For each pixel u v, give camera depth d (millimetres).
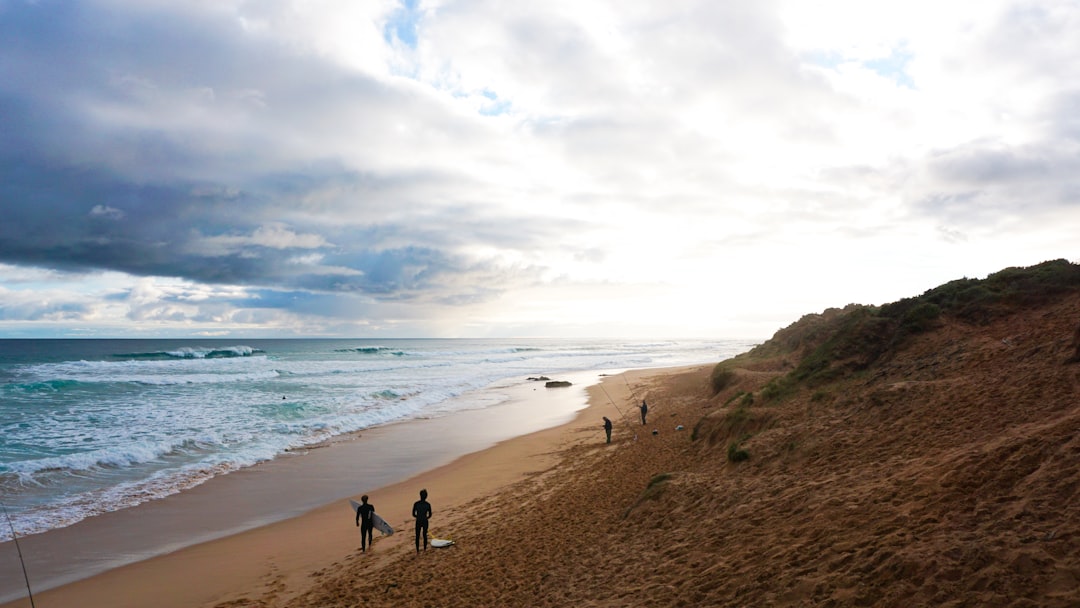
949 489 6938
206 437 24406
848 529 7090
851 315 20922
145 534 14094
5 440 22922
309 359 79375
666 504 11828
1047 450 6785
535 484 17328
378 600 9922
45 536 13859
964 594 4848
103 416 28578
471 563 11188
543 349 132125
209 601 10586
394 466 20891
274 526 14773
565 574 9703
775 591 6324
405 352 110812
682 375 47562
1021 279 18016
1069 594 4348
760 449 13062
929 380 13258
